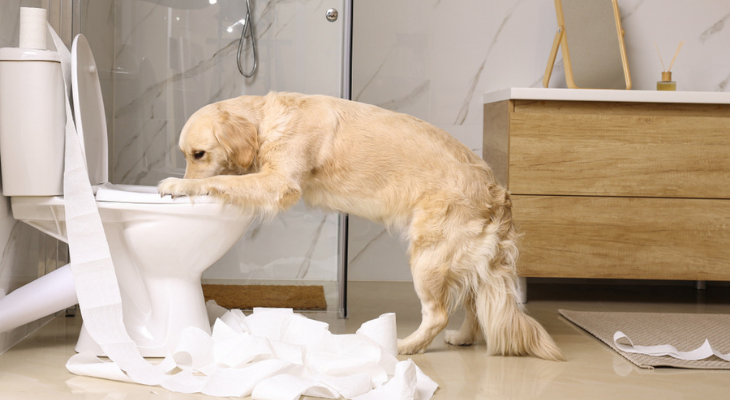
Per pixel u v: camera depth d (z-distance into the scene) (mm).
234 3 2561
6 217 1830
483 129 3168
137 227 1726
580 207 2680
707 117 2686
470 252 1844
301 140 1854
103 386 1535
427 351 1940
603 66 3076
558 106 2672
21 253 1965
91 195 1696
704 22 3211
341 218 2408
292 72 2555
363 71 3156
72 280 1774
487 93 3082
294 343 1843
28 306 1751
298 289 2527
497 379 1675
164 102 2592
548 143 2660
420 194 1864
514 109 2670
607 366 1830
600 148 2670
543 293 3053
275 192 1786
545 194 2678
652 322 2395
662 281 3316
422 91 3176
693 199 2691
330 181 1907
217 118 1824
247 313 2373
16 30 1918
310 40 2539
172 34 2576
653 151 2676
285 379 1481
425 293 1869
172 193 1684
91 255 1674
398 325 2271
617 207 2682
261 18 2551
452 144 1948
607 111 2680
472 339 2027
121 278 1838
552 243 2682
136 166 2604
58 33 2273
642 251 2691
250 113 1893
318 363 1642
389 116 1949
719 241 2699
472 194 1862
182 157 2615
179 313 1819
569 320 2453
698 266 2701
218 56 2580
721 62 3223
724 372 1797
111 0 2547
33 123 1710
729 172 2686
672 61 3062
